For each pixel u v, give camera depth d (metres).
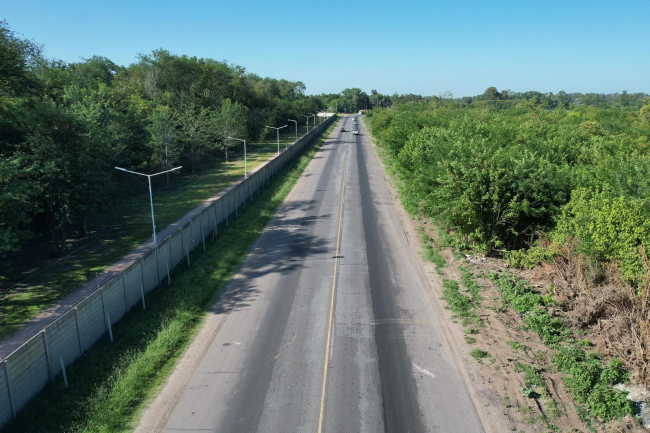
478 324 20.02
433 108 77.81
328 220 37.88
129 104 60.19
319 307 22.00
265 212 39.78
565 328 19.31
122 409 14.51
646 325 16.64
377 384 15.98
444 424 13.99
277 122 115.25
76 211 30.27
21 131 29.20
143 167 50.94
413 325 20.20
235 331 19.73
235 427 13.90
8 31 35.78
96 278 25.33
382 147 88.44
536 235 27.41
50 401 14.86
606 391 14.91
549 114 57.06
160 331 19.38
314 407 14.80
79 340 17.36
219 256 28.89
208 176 58.31
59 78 54.78
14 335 19.59
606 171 26.12
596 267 20.59
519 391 15.48
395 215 39.41
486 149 28.33
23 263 27.72
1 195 21.38
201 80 85.75
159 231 34.19
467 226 29.16
